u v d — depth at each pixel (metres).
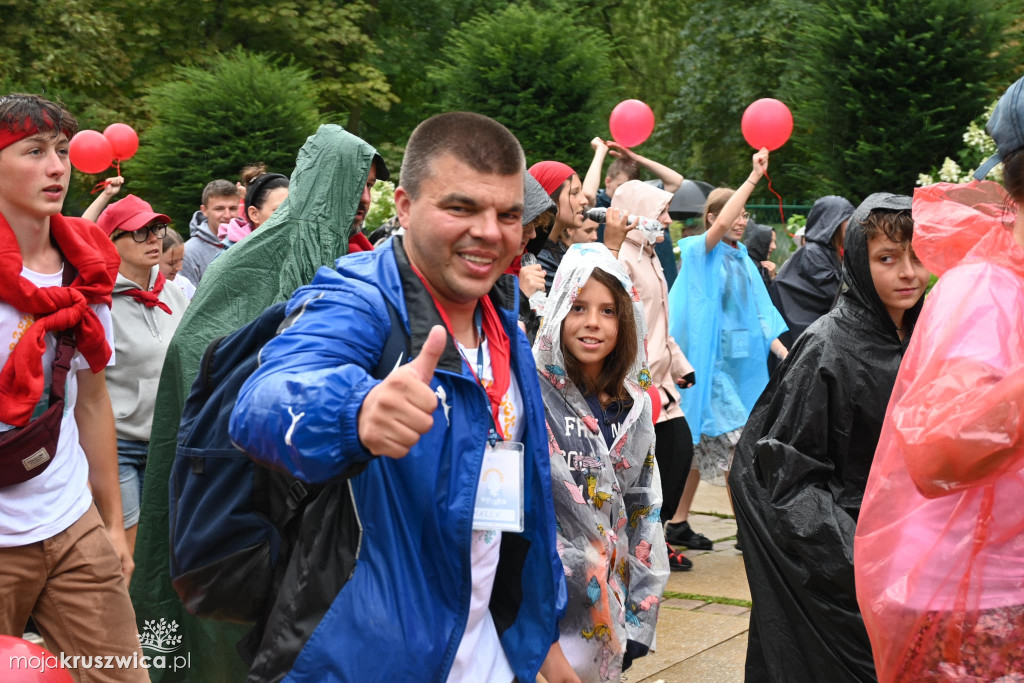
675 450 5.57
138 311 4.58
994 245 2.17
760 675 3.27
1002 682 2.13
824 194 14.31
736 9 24.75
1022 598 2.13
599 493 3.06
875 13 13.30
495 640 2.16
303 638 1.84
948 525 2.17
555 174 5.00
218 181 7.61
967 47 13.22
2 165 2.89
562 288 3.09
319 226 3.60
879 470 2.28
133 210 4.60
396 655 1.85
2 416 2.82
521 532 2.16
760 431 3.20
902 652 2.21
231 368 2.16
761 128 7.48
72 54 19.17
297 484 1.96
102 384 3.21
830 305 7.12
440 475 1.94
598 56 13.22
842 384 3.02
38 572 2.91
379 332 1.90
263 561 2.08
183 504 2.12
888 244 2.97
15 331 2.87
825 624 2.99
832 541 2.92
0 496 2.84
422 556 1.93
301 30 20.75
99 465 3.23
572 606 2.97
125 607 3.05
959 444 1.96
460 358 1.96
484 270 1.99
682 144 26.09
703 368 6.26
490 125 1.97
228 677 3.48
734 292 6.43
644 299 5.55
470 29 13.55
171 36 20.83
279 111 13.79
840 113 13.95
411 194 1.99
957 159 13.34
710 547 6.45
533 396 2.24
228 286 3.53
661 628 4.94
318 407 1.63
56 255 3.06
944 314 2.07
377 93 21.66
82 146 8.22
